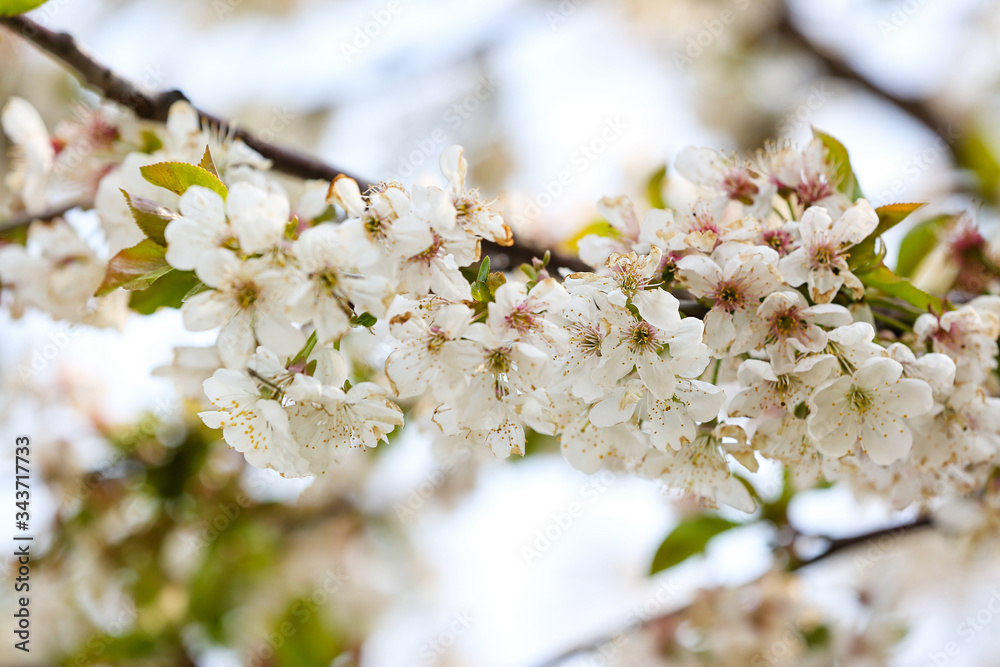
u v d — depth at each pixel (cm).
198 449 97
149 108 75
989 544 82
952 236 81
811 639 100
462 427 68
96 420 97
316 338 68
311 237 66
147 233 68
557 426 70
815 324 69
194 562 103
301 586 116
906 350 70
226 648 104
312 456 68
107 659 98
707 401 69
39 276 79
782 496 91
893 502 73
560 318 68
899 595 106
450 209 67
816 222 70
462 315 67
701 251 70
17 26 74
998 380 74
